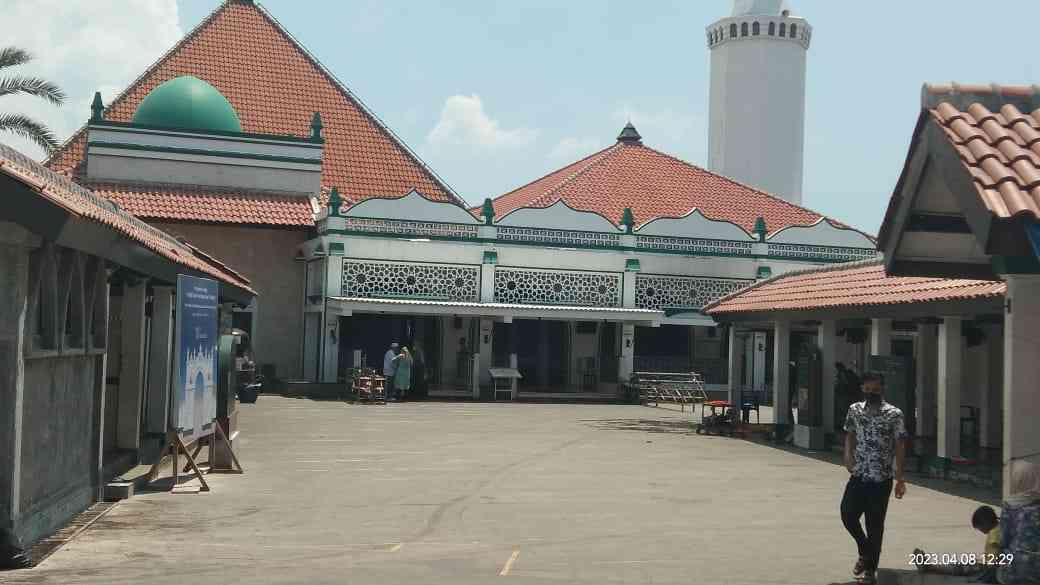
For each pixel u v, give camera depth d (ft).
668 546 35.27
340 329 122.21
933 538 37.76
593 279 122.31
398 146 146.20
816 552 34.58
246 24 153.38
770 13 210.59
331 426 79.20
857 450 30.45
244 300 69.97
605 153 153.79
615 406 109.60
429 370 124.88
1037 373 26.35
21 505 31.96
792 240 129.08
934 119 26.53
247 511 41.45
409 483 50.34
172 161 125.49
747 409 85.25
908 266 30.14
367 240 114.52
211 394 51.83
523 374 127.85
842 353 98.43
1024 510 25.26
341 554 33.12
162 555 32.42
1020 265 26.27
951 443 57.00
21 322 30.25
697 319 124.98
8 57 98.22
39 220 27.94
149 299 58.49
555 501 45.34
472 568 31.12
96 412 41.47
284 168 128.98
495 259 118.32
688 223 126.00
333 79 151.12
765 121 210.79
